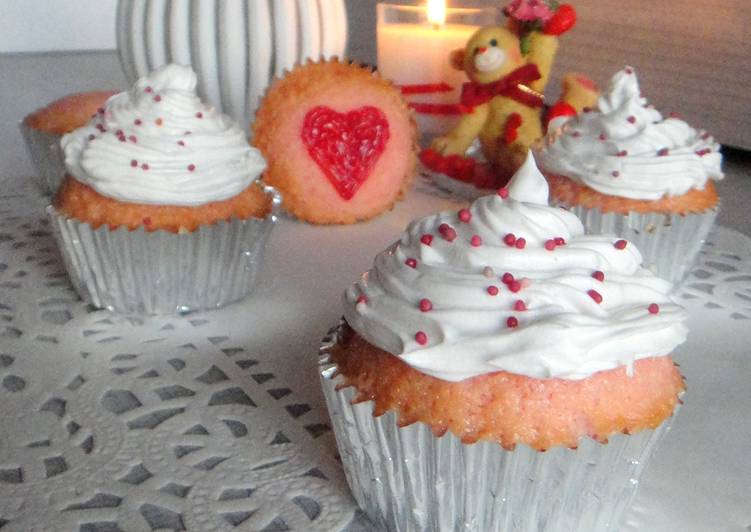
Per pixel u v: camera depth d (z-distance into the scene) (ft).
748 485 0.89
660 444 0.87
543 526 0.84
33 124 1.44
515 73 1.49
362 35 2.43
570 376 0.79
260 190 1.21
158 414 0.95
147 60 1.58
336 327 0.93
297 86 1.38
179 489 0.86
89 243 1.10
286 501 0.85
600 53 1.88
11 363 1.02
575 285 0.82
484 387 0.80
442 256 0.84
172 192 1.09
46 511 0.83
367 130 1.40
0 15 2.60
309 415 0.95
